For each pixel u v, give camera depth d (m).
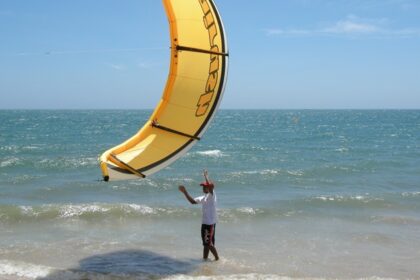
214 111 7.45
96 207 12.18
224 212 12.30
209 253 9.07
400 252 9.34
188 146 7.49
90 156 26.55
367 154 29.36
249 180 18.39
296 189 16.72
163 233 10.52
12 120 86.12
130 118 112.31
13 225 10.93
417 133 53.69
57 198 14.61
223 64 7.36
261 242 9.91
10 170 20.88
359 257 8.98
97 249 9.20
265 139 43.88
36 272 7.73
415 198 14.70
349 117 136.50
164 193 15.65
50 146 32.91
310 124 83.69
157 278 7.59
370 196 14.68
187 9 7.08
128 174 6.89
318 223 11.66
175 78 7.21
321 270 8.21
